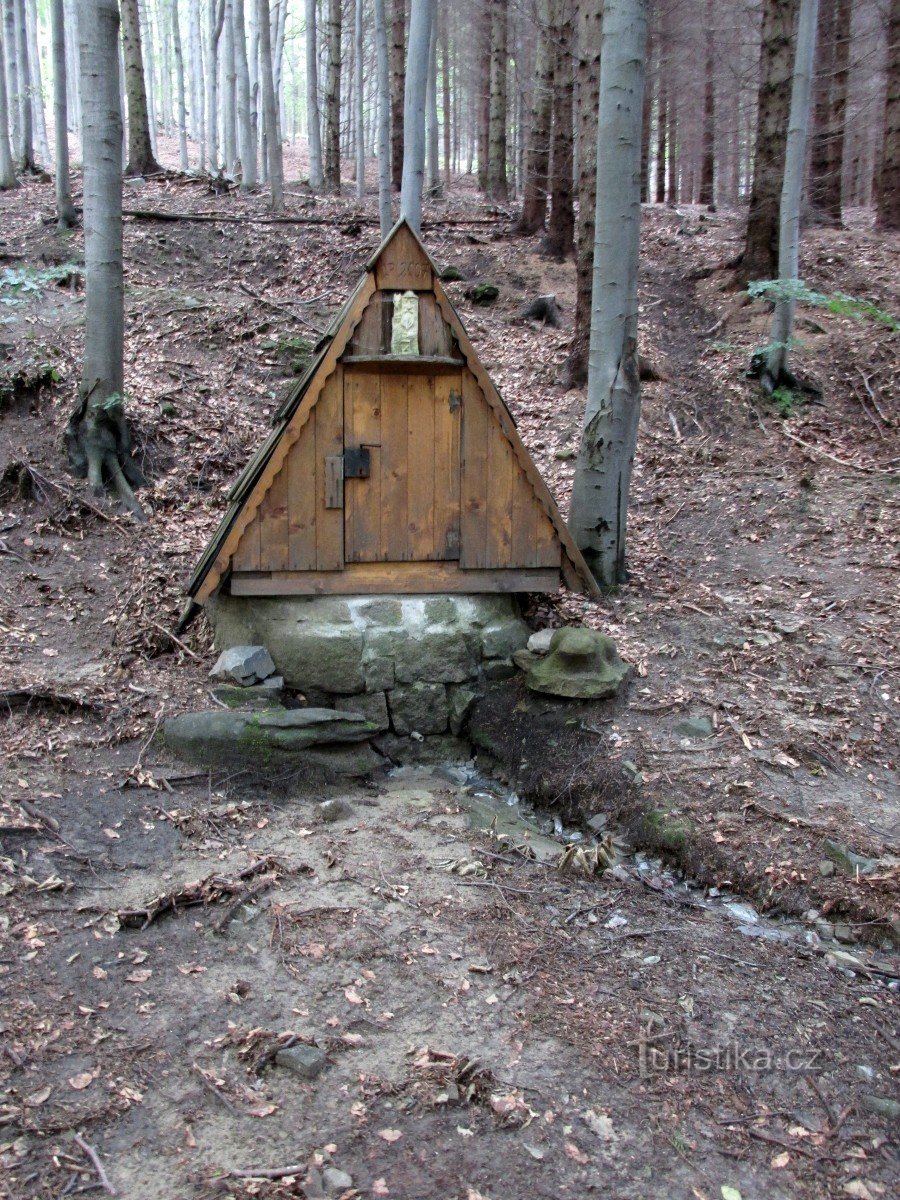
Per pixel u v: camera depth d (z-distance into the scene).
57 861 4.27
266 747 5.33
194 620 6.52
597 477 7.02
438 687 6.07
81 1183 2.62
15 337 10.16
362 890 4.30
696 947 3.97
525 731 5.78
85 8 7.69
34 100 31.25
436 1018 3.42
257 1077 3.08
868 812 4.73
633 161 6.57
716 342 11.19
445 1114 2.96
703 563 7.75
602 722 5.64
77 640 6.40
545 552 6.21
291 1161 2.74
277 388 10.26
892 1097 3.12
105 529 7.79
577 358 10.92
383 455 5.89
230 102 24.42
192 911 4.02
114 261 8.17
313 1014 3.41
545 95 15.29
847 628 6.50
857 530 7.96
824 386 10.66
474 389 5.93
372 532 5.96
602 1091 3.08
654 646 6.38
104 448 8.23
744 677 5.99
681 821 4.78
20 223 14.90
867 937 4.05
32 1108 2.87
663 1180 2.75
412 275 5.69
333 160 21.52
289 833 4.83
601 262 6.77
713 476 9.24
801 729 5.40
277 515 5.81
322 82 41.72
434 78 20.70
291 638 5.89
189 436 9.09
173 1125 2.86
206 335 10.95
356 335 5.69
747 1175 2.79
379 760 5.86
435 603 6.12
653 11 18.59
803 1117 3.02
